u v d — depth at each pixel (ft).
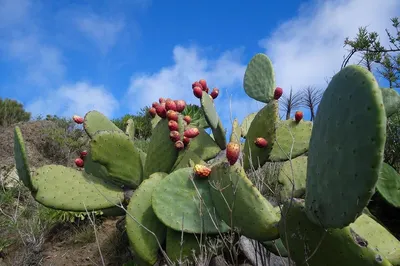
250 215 2.76
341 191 2.00
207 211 3.10
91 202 3.78
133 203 3.37
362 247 2.20
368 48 6.30
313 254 2.35
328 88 2.18
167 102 3.92
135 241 3.26
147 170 3.96
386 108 3.80
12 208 5.52
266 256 3.28
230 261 3.51
